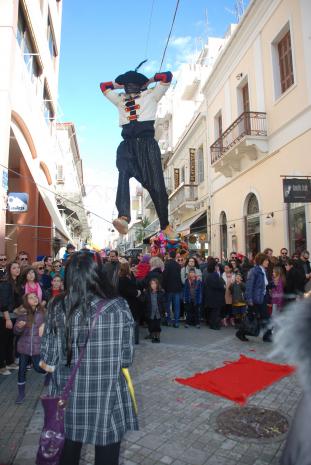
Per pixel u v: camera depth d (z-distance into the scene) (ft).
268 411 14.16
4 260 26.73
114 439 7.16
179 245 36.45
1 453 11.52
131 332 7.86
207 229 66.44
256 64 47.42
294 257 32.27
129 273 26.07
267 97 44.98
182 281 34.86
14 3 38.52
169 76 26.35
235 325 33.94
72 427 7.21
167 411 14.44
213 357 22.04
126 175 26.55
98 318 7.55
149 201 123.34
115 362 7.47
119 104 27.02
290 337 3.94
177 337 28.53
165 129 111.14
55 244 67.41
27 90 45.85
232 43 53.06
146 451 11.53
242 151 47.60
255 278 26.14
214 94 62.49
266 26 44.80
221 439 12.16
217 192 61.98
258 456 11.12
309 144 36.83
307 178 36.32
